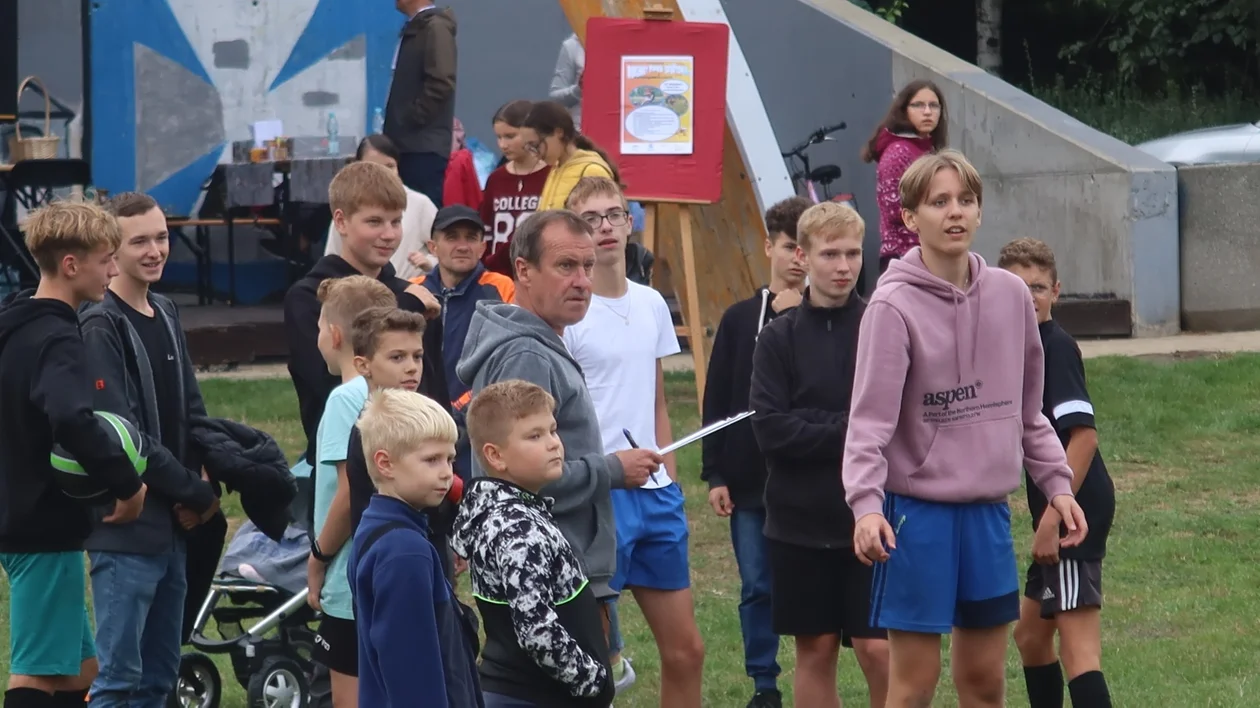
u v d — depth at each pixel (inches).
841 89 1105.4
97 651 379.9
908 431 352.2
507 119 586.2
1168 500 650.8
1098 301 967.0
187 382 407.8
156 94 1003.9
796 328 401.1
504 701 312.3
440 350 463.2
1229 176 964.6
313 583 371.2
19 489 372.2
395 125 775.1
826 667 397.4
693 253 796.6
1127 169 967.0
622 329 418.0
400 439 301.0
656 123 721.0
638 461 350.0
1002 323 351.9
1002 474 352.2
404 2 776.3
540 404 314.8
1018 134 1024.2
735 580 583.8
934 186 346.6
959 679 366.6
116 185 1000.9
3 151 957.2
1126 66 1533.0
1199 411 754.8
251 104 1018.7
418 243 631.2
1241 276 965.2
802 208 454.6
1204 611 528.1
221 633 474.9
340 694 369.7
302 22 1021.8
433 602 299.6
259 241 1033.5
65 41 990.4
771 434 390.3
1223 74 1540.4
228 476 401.7
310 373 414.9
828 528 389.4
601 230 417.4
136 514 373.1
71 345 365.4
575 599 313.1
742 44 1112.8
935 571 351.6
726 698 466.9
